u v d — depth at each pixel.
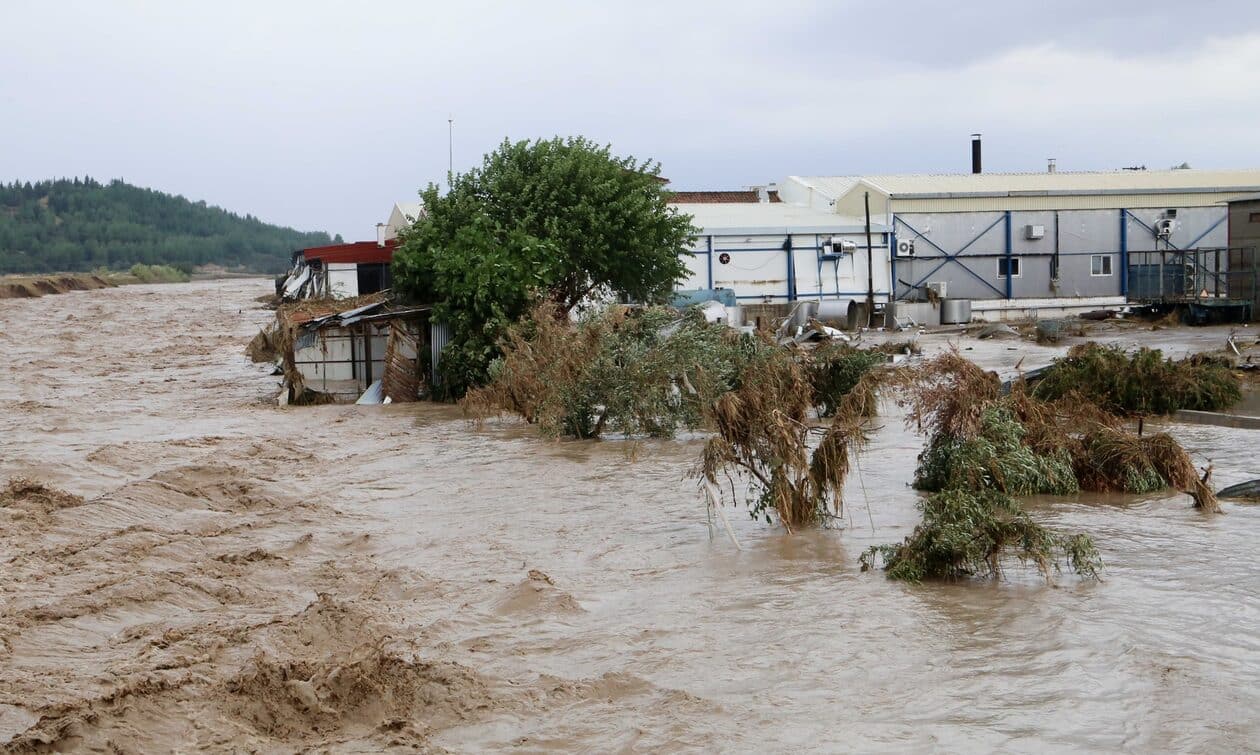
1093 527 11.78
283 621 8.95
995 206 53.94
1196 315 43.53
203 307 73.56
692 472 13.84
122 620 9.10
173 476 15.27
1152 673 7.41
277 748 6.53
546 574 10.37
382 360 27.62
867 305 49.84
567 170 31.52
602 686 7.45
